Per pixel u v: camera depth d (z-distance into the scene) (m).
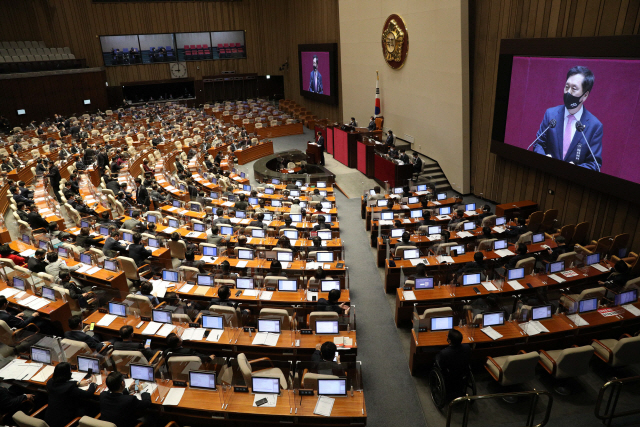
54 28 36.16
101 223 13.37
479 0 17.06
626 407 7.33
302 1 35.47
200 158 23.84
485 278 10.02
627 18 11.46
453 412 7.52
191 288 9.87
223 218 13.90
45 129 29.88
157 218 14.35
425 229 12.75
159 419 6.91
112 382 6.11
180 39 43.22
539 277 10.12
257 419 6.40
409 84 22.20
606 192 12.29
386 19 23.11
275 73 43.50
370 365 8.88
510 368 7.14
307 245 12.07
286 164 24.44
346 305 9.12
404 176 19.08
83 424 5.71
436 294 9.72
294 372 6.60
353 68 27.94
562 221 14.51
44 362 7.48
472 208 15.02
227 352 8.02
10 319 8.46
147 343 7.76
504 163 16.95
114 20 37.75
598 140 12.31
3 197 17.23
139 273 11.05
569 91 13.07
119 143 26.84
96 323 8.53
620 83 11.46
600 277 10.27
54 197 17.59
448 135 19.56
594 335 8.36
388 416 7.55
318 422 6.32
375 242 14.62
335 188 21.42
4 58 32.03
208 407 6.42
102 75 37.12
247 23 41.78
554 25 13.79
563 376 7.34
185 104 42.12
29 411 7.01
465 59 17.78
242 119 34.06
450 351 7.05
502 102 15.98
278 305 9.34
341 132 24.52
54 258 10.62
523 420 7.22
